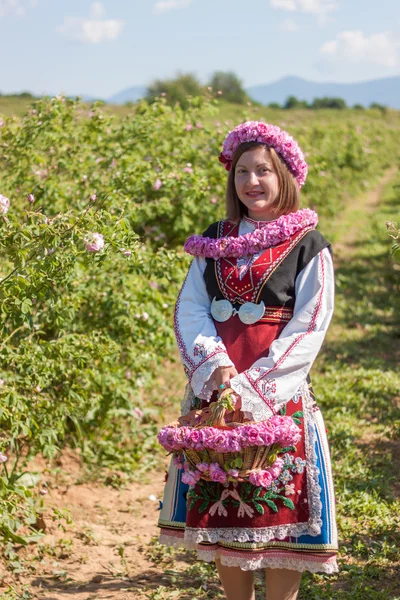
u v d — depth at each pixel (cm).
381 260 1309
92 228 352
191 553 402
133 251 368
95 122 595
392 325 925
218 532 263
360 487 465
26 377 415
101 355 459
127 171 552
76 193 548
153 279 532
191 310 285
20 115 600
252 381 260
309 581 360
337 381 698
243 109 795
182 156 668
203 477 260
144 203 586
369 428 583
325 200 1585
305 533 265
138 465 523
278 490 263
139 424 588
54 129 575
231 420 269
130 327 516
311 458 268
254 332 272
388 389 670
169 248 663
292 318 273
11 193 545
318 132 1803
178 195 619
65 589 361
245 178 280
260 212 286
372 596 343
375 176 2588
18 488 388
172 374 712
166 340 550
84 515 448
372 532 408
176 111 695
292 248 277
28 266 350
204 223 675
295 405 271
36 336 464
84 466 511
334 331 898
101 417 528
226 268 280
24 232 343
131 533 429
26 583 365
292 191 284
